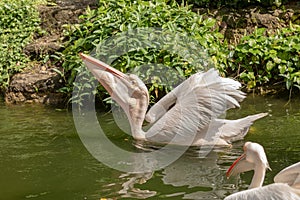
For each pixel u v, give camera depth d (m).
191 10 10.98
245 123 7.22
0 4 11.75
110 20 10.02
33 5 11.90
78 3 12.35
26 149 7.17
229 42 10.45
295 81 9.30
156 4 10.41
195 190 5.72
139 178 6.10
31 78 9.92
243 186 5.79
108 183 5.99
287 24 10.62
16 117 8.76
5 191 5.86
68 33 10.64
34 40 11.21
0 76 10.24
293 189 4.60
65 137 7.62
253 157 5.40
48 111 9.07
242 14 10.80
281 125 7.80
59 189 5.88
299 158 6.55
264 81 9.70
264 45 9.89
